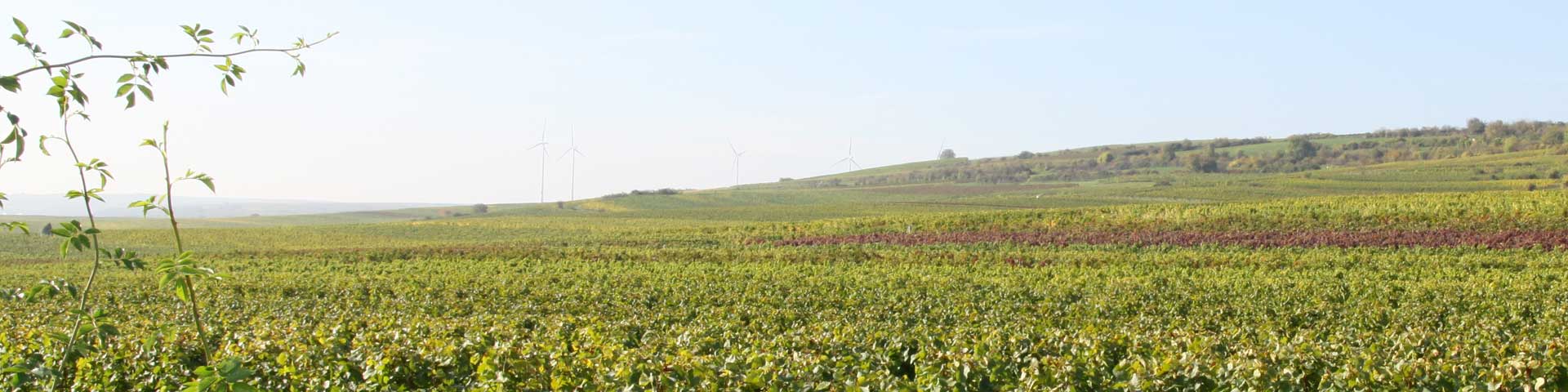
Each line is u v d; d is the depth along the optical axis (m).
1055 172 163.88
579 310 24.80
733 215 107.12
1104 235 50.69
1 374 5.71
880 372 10.94
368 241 83.12
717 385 10.59
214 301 29.06
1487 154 135.88
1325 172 124.44
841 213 105.19
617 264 45.72
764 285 31.19
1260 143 186.50
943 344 14.77
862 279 33.44
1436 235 44.06
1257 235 47.47
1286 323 21.14
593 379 11.55
